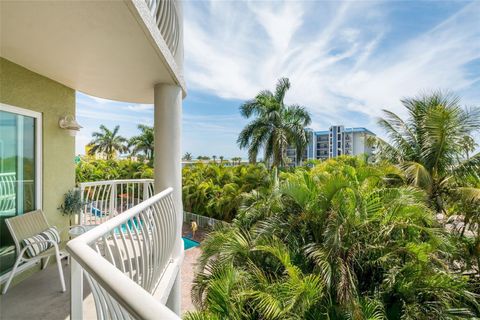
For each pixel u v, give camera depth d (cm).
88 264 110
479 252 653
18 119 355
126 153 3862
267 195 726
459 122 783
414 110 898
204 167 1875
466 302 492
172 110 387
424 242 522
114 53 288
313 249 491
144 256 234
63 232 444
